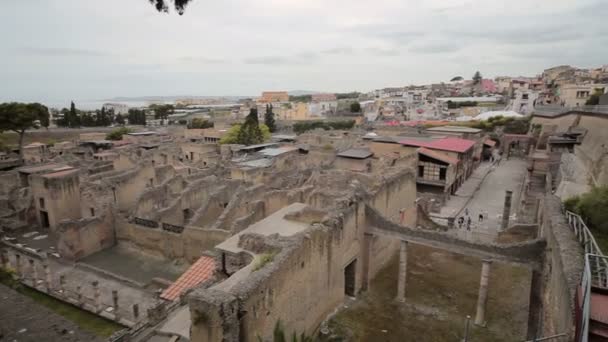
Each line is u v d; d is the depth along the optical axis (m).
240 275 23.50
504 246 29.02
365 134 105.62
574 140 63.19
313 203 40.25
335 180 48.00
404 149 70.81
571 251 19.97
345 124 163.88
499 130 116.12
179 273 40.88
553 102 147.75
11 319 18.31
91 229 45.31
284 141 109.00
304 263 26.70
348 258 33.59
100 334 29.88
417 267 40.66
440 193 63.06
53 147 100.88
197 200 52.62
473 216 55.25
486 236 41.56
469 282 37.28
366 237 36.31
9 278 28.70
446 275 38.78
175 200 49.28
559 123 86.69
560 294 18.66
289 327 25.30
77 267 41.53
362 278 36.53
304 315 27.36
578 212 26.64
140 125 177.38
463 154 70.12
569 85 127.44
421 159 63.78
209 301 18.95
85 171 66.06
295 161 80.31
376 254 38.84
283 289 24.11
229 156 89.62
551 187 48.12
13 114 85.38
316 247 28.25
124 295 35.69
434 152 65.25
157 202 51.59
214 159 86.75
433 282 37.47
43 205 52.59
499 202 62.28
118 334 23.28
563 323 17.02
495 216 55.03
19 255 38.78
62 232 43.19
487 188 71.31
